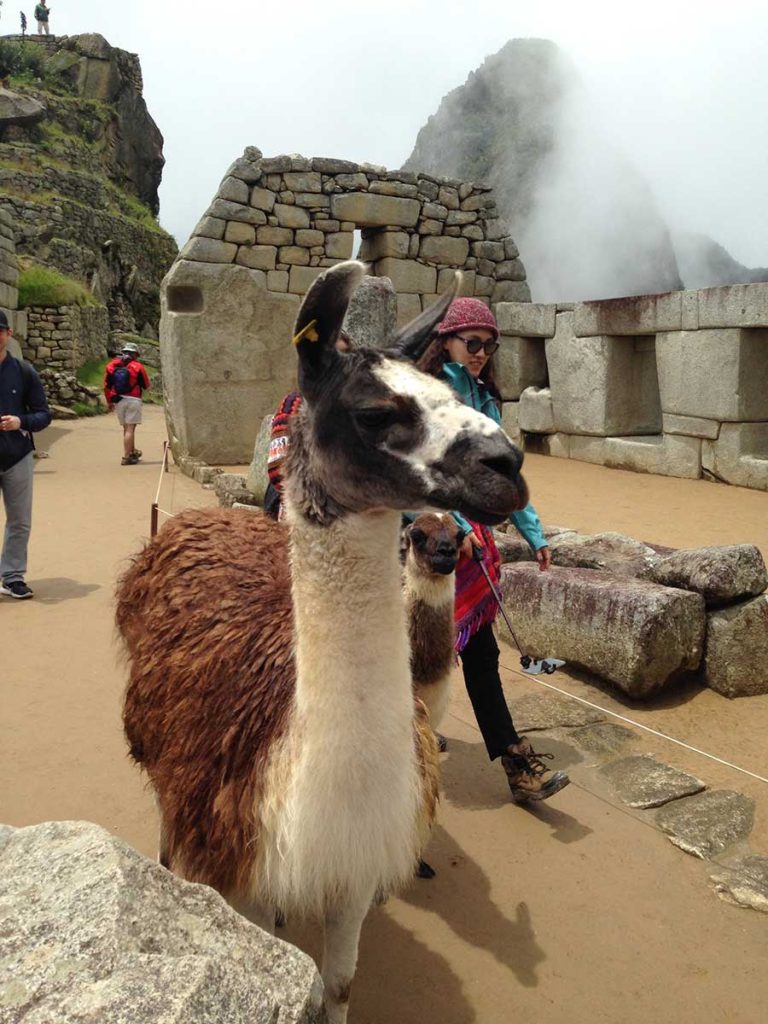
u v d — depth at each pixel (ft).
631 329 37.19
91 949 4.61
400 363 6.23
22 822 10.87
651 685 14.89
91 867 5.27
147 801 11.44
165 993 4.32
